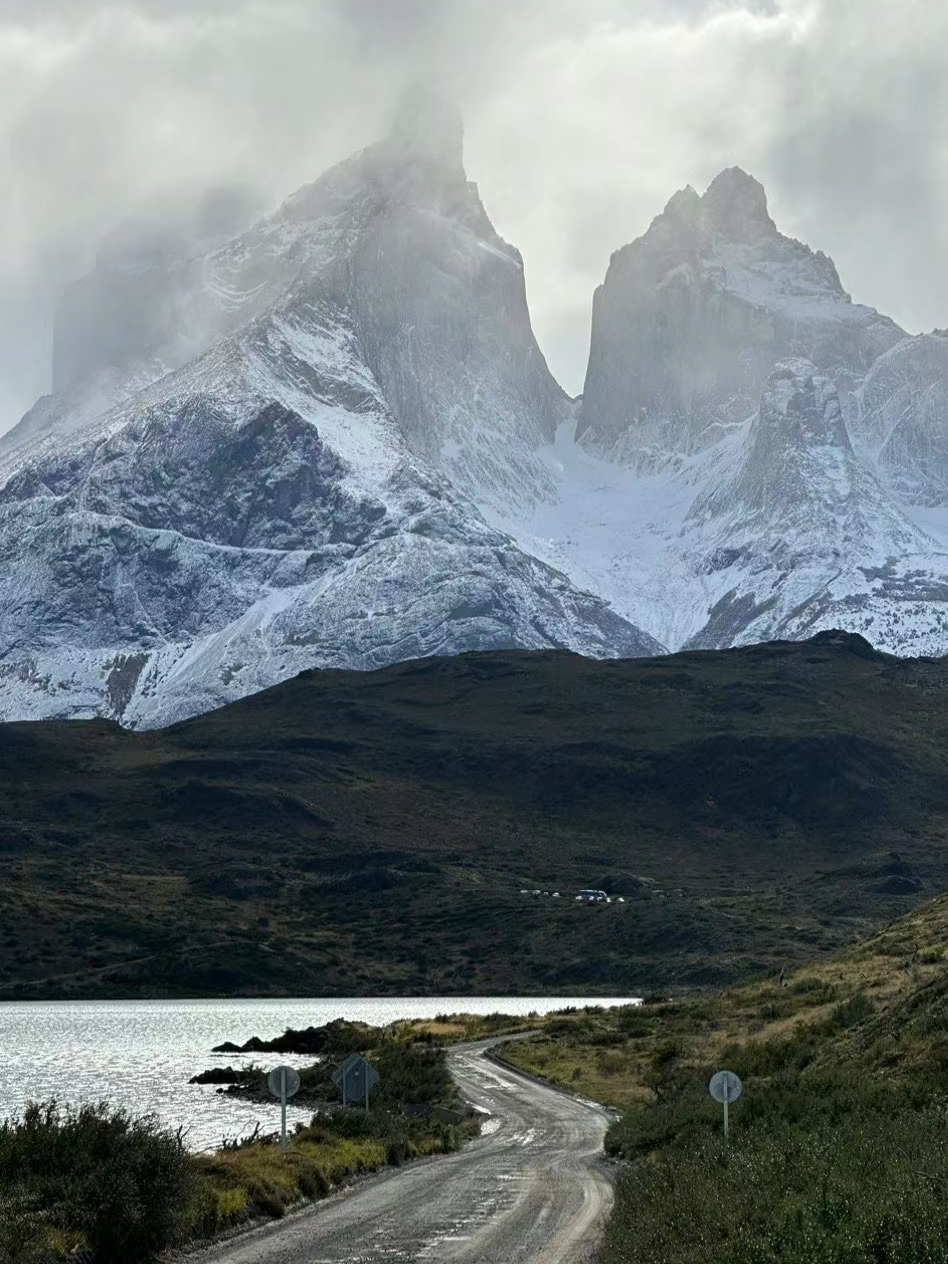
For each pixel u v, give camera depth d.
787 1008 91.19
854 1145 36.06
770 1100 50.69
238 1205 39.16
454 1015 145.88
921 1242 26.97
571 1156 55.06
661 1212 33.44
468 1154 56.53
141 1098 95.19
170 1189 34.75
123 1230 32.81
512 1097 79.19
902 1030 56.75
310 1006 195.88
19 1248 30.69
